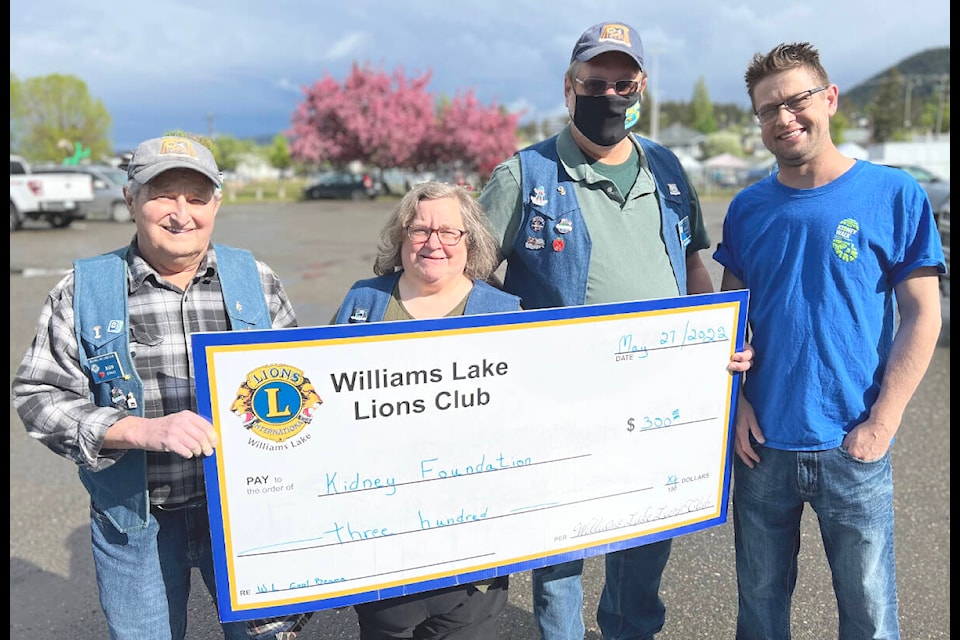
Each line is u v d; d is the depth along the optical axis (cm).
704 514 234
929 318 197
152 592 193
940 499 377
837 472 207
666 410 222
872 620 215
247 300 199
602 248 224
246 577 192
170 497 192
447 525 205
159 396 188
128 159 192
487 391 203
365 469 195
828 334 203
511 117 3722
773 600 231
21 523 373
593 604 302
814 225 202
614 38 211
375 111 3591
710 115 11606
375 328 189
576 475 216
